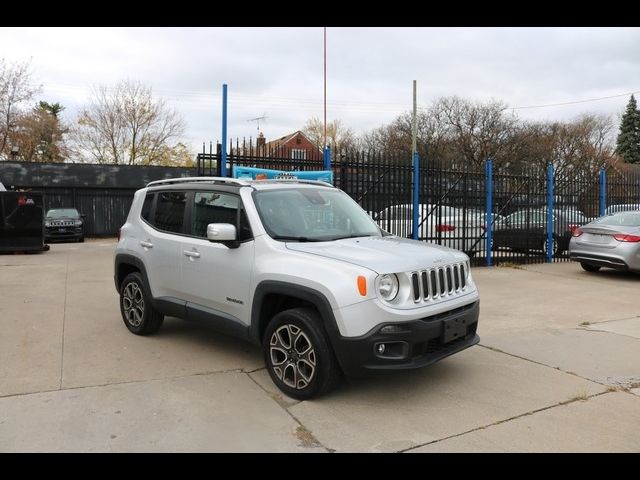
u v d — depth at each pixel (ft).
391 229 36.88
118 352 18.24
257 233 15.42
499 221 42.52
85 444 11.65
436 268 14.53
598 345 19.76
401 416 13.21
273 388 15.01
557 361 17.83
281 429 12.47
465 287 15.83
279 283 14.35
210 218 17.26
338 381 14.01
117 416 13.03
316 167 34.58
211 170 32.68
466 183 40.47
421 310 13.58
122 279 21.47
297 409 13.58
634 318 24.34
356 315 12.99
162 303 18.84
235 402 13.99
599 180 48.67
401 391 14.87
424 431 12.42
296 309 14.33
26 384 15.05
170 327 21.67
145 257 19.49
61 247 63.05
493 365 17.33
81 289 30.58
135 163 137.08
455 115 160.66
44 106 185.98
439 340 14.10
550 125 172.65
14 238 51.93
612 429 12.60
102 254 52.85
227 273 16.08
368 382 15.57
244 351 18.47
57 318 23.16
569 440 12.03
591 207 48.24
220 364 17.07
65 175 84.28
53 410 13.32
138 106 136.26
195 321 17.81
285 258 14.55
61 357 17.58
